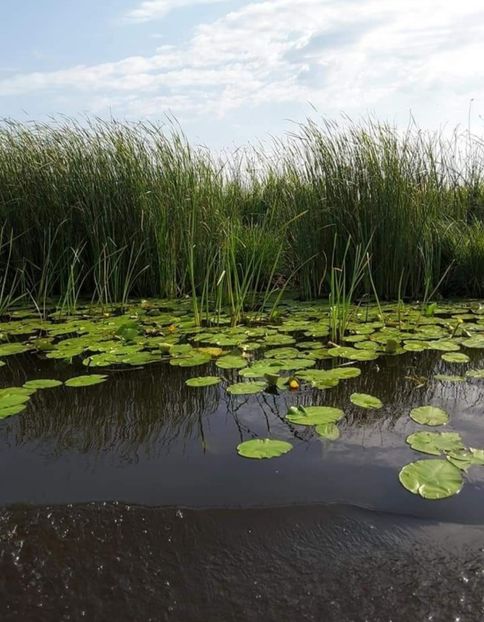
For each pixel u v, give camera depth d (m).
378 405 2.27
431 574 1.29
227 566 1.34
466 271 4.68
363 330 3.50
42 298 4.91
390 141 4.60
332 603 1.22
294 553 1.38
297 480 1.72
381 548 1.39
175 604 1.23
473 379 2.62
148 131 4.96
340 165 4.55
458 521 1.49
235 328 3.66
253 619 1.18
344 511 1.53
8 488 1.71
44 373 2.89
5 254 4.89
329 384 2.55
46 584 1.29
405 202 4.46
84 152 4.94
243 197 6.54
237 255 4.85
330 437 2.00
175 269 4.84
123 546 1.41
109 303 4.65
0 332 3.75
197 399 2.46
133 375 2.81
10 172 4.89
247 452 1.90
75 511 1.55
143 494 1.65
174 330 3.61
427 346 3.10
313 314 4.01
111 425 2.20
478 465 1.78
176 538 1.44
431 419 2.14
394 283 4.53
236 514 1.53
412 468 1.74
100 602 1.24
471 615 1.17
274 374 2.60
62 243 4.85
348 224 4.52
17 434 2.13
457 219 5.29
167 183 4.84
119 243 4.88
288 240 5.02
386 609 1.20
